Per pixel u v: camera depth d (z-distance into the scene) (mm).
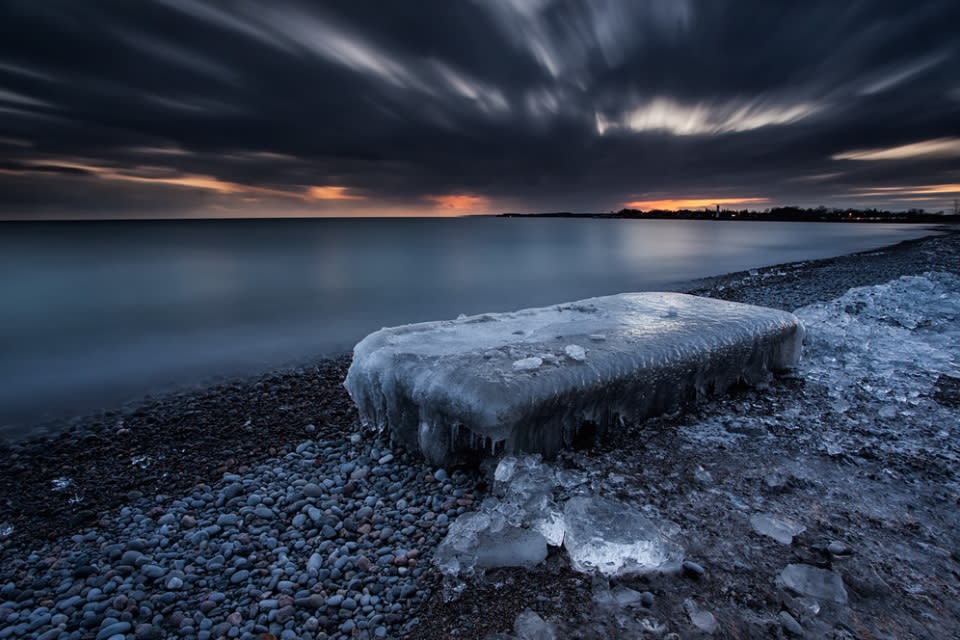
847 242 54156
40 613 3086
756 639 2545
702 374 5559
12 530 4152
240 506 4344
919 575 2992
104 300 19469
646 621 2674
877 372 6445
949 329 8148
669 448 4738
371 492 4430
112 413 7484
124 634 2891
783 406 5637
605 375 4723
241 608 3066
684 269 30719
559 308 7125
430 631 2760
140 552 3717
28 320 15797
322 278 26953
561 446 4668
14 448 6047
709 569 3094
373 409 5426
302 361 10711
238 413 7016
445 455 4641
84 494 4789
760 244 54156
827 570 3014
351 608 3014
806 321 8672
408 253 44469
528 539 3318
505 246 54438
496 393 4156
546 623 2693
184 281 25344
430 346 5410
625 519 3455
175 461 5480
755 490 4004
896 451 4523
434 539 3662
